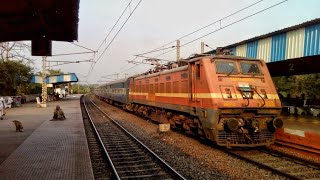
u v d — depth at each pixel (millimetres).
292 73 22781
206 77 11852
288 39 15383
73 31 9453
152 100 20297
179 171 9391
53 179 7527
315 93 25609
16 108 33500
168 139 14766
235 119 10867
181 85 14672
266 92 11906
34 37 9711
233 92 11492
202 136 13180
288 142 12625
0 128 17234
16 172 8195
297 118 20172
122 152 12258
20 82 40969
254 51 18188
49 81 47938
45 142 12727
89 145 13812
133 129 18797
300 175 8773
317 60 16781
